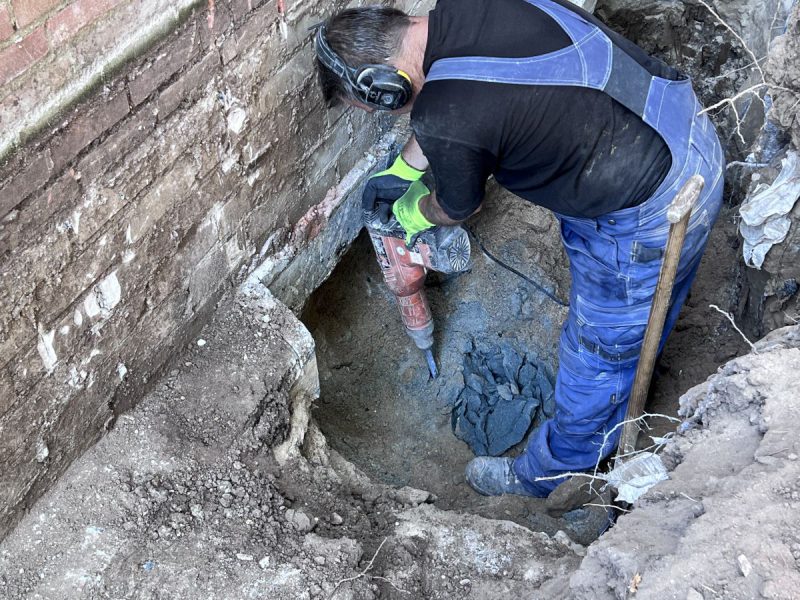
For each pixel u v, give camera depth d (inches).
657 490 72.1
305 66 100.0
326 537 87.6
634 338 100.2
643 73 81.8
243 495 87.8
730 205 152.9
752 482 65.8
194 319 98.2
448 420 137.5
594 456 115.8
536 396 137.5
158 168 81.0
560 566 84.8
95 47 67.7
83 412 84.0
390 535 89.3
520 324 141.8
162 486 86.6
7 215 64.9
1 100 60.7
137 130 76.0
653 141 82.1
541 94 75.6
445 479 129.8
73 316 77.2
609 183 83.1
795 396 71.9
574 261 97.9
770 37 148.3
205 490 87.4
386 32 78.6
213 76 83.8
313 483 95.3
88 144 70.7
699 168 86.0
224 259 99.6
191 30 78.0
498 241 143.7
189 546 81.9
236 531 84.1
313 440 104.3
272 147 99.7
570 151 80.0
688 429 82.1
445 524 91.2
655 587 60.4
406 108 84.6
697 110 88.4
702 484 70.0
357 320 141.3
